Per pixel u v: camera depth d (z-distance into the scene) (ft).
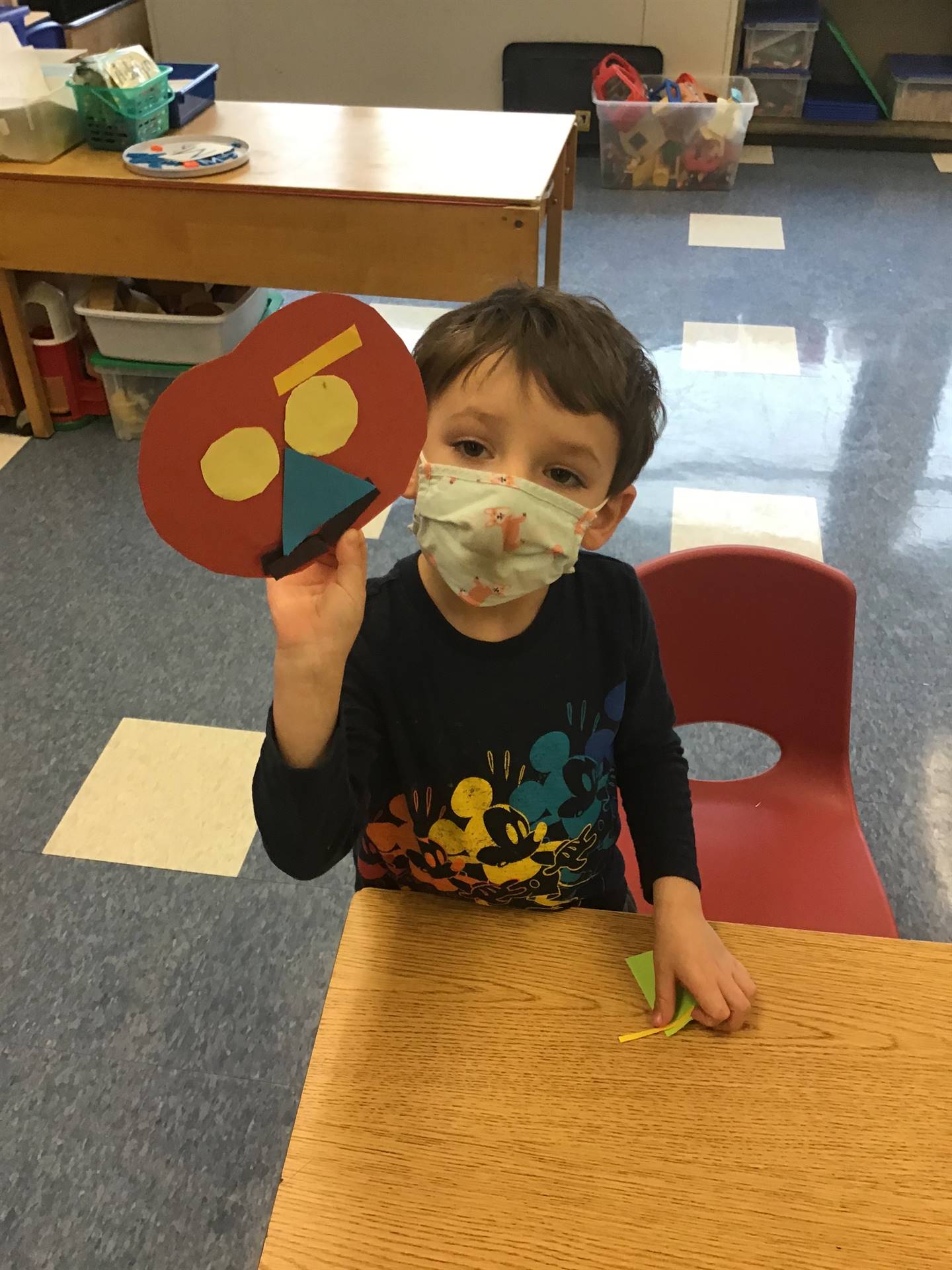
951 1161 2.25
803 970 2.63
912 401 9.79
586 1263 2.08
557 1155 2.25
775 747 6.55
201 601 7.66
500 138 8.40
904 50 15.28
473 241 7.41
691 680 4.27
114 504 8.61
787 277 11.85
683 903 2.79
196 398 1.85
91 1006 5.19
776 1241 2.12
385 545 8.11
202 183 7.50
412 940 2.68
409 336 10.57
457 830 3.03
